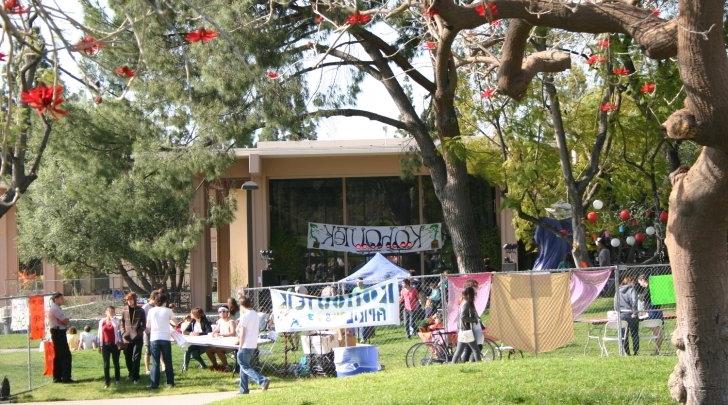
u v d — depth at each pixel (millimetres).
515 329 16859
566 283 16891
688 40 7723
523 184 24219
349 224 37406
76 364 21000
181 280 39031
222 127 21906
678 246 9133
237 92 21156
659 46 8133
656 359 14414
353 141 35875
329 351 17984
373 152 35844
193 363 20656
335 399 12477
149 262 38438
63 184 36938
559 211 29156
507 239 36969
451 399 11672
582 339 19844
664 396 11211
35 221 38000
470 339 16031
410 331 22250
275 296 17562
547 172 27109
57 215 37781
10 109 5766
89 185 29625
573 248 24000
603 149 26438
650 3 13211
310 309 17375
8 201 7051
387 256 36844
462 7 9070
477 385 12414
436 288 23359
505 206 25172
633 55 20828
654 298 17078
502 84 9336
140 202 30688
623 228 30344
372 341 22141
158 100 22203
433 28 13781
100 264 38344
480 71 19656
